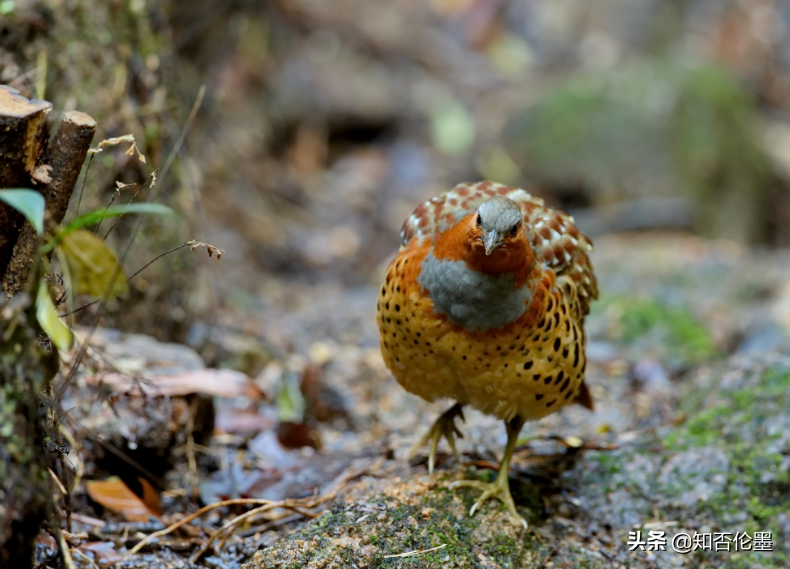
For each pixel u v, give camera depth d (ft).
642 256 44.47
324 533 18.80
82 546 18.66
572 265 21.22
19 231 14.79
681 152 57.11
